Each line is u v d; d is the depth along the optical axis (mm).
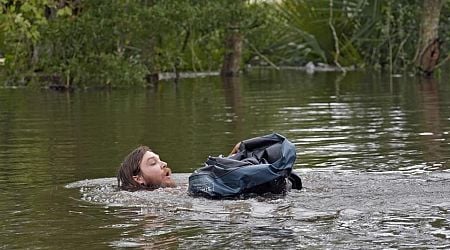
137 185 9008
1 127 15227
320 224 7156
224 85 25031
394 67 29859
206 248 6586
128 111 17609
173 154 11578
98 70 24531
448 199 7988
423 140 12289
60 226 7453
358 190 8484
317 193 8398
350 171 9773
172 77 29234
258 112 16859
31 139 13469
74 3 25953
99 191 8930
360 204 7848
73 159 11297
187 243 6738
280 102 19016
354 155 11070
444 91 20812
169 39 27516
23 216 7887
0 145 12875
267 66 34562
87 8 25594
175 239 6863
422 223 7105
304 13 33094
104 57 24500
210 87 24297
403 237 6703
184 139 13023
